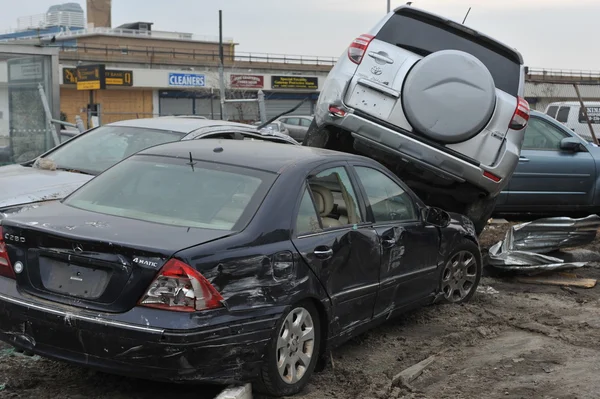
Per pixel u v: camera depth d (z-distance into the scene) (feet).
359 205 17.98
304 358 15.56
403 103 25.16
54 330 13.67
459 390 16.20
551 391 16.17
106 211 15.71
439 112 24.90
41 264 14.26
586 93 125.70
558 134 37.81
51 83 40.01
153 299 13.15
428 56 25.12
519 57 27.40
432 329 20.85
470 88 24.91
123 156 25.71
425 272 20.51
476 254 23.56
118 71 136.87
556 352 19.02
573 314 23.24
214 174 16.35
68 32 214.07
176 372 13.10
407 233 19.43
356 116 25.38
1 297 14.38
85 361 13.52
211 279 13.41
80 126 37.37
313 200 16.44
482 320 21.80
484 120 25.05
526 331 21.04
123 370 13.26
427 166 25.39
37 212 15.72
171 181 16.35
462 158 25.39
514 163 25.90
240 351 13.78
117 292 13.35
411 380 16.71
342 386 16.20
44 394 15.03
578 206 37.76
